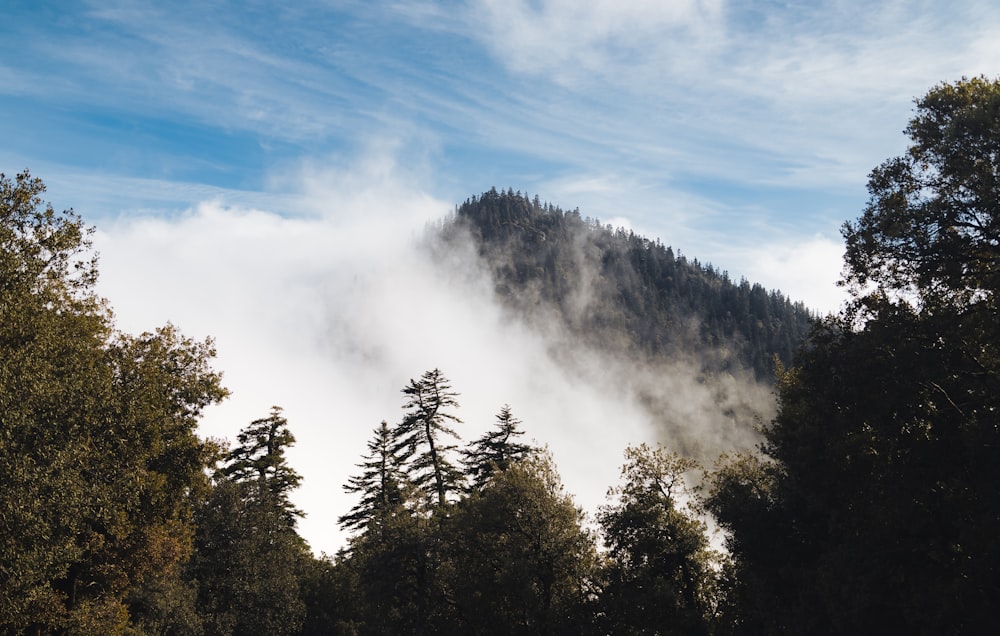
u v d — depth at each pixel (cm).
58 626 2606
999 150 2059
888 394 2280
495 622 3462
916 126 2316
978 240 2194
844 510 2553
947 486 2197
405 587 3784
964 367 2225
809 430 2592
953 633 2127
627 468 3403
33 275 2292
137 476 2591
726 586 3206
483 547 3541
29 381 1884
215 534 4475
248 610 4325
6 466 1728
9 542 1755
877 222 2366
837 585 2341
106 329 2841
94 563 2850
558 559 3312
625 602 3080
